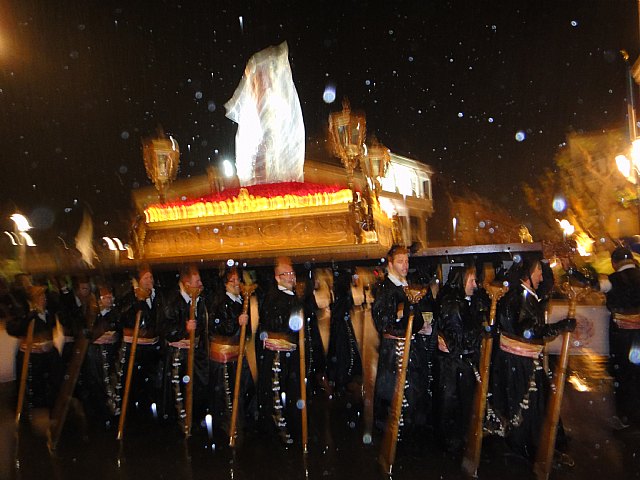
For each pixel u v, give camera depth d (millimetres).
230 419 5234
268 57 7910
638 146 7488
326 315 7332
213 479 4340
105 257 7770
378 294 4758
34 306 6465
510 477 4105
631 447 4598
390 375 4762
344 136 6504
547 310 4641
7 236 11781
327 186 6828
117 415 5867
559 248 4453
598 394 6164
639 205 7992
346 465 4477
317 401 6465
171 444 5148
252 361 7062
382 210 7078
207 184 12586
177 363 5512
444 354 4660
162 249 7215
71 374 5656
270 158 7828
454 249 6270
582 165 12359
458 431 4594
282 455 4754
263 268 6637
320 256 6316
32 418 6273
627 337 4891
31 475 4633
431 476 4180
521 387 4254
